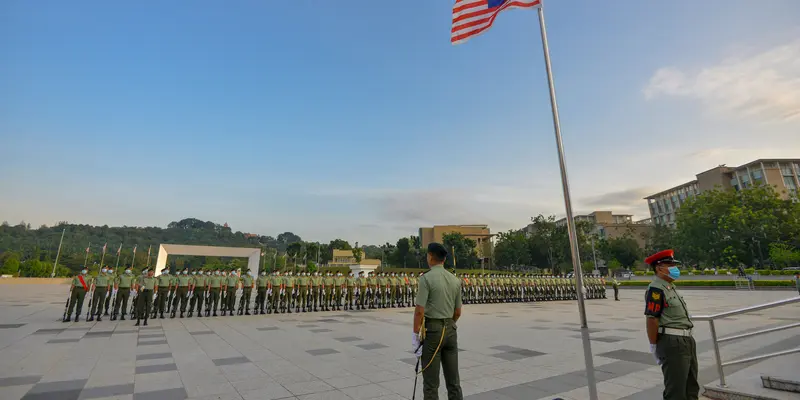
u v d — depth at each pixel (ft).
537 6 24.08
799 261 149.28
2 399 16.03
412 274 71.61
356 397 16.71
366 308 63.00
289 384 18.67
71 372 20.52
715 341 16.97
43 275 189.06
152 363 22.85
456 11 30.35
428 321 12.69
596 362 23.44
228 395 16.96
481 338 32.76
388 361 23.73
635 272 204.74
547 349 27.76
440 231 338.95
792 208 158.30
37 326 36.88
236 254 100.89
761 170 247.09
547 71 22.63
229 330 36.76
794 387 14.79
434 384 12.08
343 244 369.09
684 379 12.01
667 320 12.51
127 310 54.70
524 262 247.91
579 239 230.07
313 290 58.34
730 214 162.61
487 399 16.47
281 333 34.99
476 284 77.97
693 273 163.02
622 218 413.18
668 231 251.60
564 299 86.43
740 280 109.40
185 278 48.83
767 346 27.43
